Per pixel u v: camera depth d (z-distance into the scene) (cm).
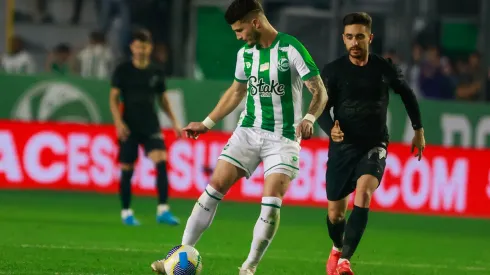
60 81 4869
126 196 3950
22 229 3619
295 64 2286
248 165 2328
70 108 4875
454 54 6088
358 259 3212
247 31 2295
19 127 4750
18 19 5931
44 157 4766
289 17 5919
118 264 2784
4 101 4828
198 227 2325
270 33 2311
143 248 3186
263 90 2312
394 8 5941
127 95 3919
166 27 5841
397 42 5934
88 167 4794
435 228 4497
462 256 3509
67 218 4081
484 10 5884
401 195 4859
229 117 4859
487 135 5103
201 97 4900
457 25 6059
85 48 5847
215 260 2967
